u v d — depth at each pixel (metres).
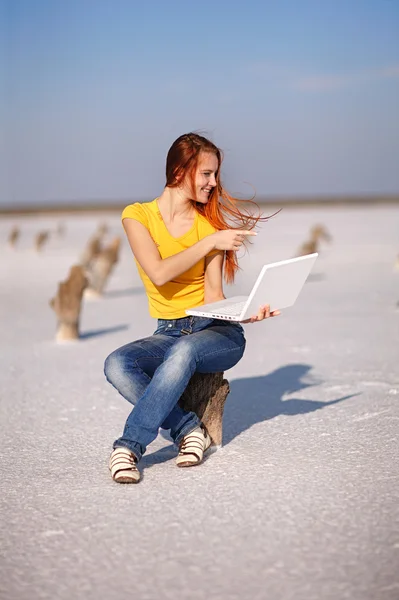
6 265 19.94
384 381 5.88
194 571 2.73
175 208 3.95
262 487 3.55
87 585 2.66
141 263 3.84
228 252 4.11
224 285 14.35
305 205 82.44
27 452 4.28
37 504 3.44
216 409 4.11
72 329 8.45
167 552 2.89
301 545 2.92
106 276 12.98
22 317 10.59
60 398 5.65
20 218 60.69
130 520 3.21
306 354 7.21
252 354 7.30
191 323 3.99
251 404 5.24
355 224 36.97
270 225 37.81
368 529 3.05
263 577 2.68
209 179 3.88
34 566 2.82
